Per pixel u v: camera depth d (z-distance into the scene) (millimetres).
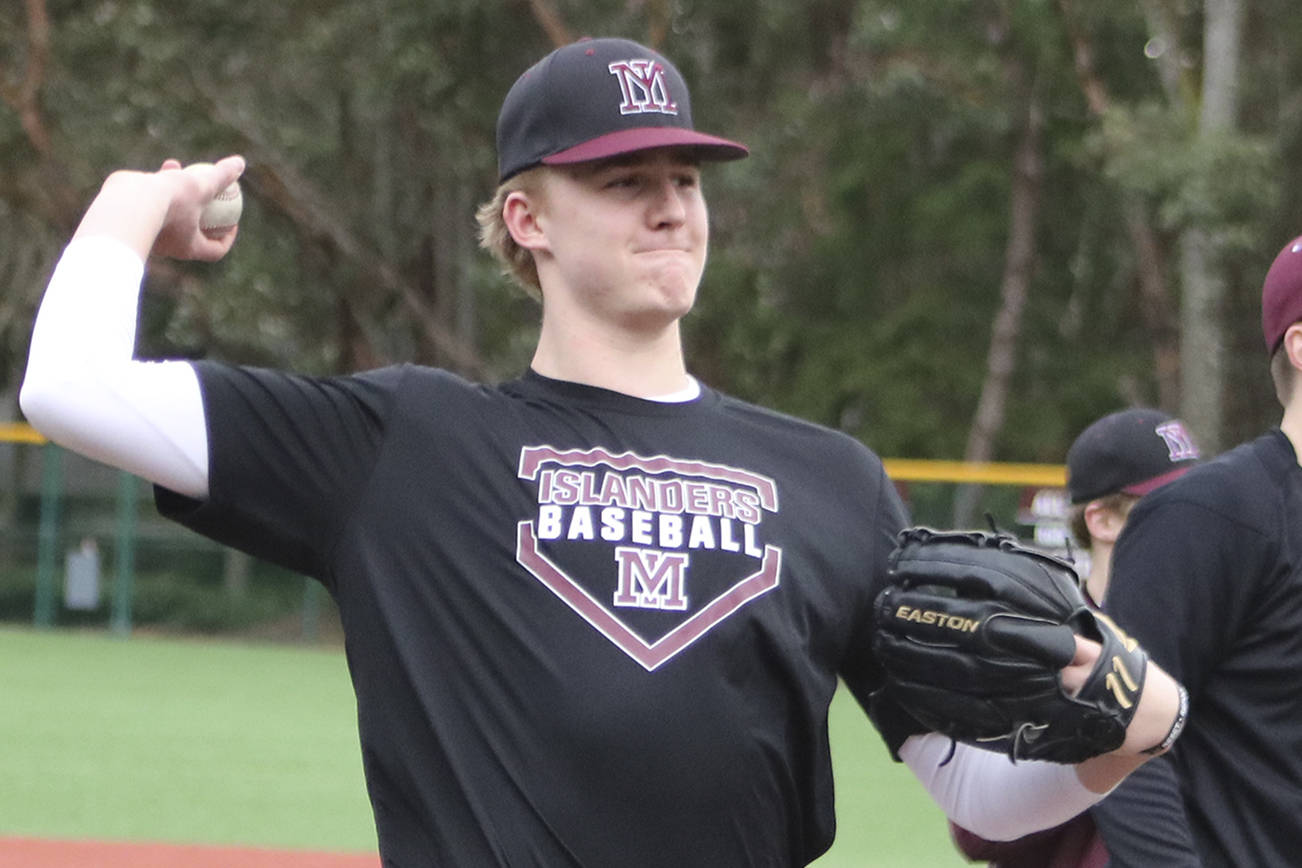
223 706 54781
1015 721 8594
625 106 9391
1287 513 12602
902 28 100000
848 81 103438
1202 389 83312
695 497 9281
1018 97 103562
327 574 9383
